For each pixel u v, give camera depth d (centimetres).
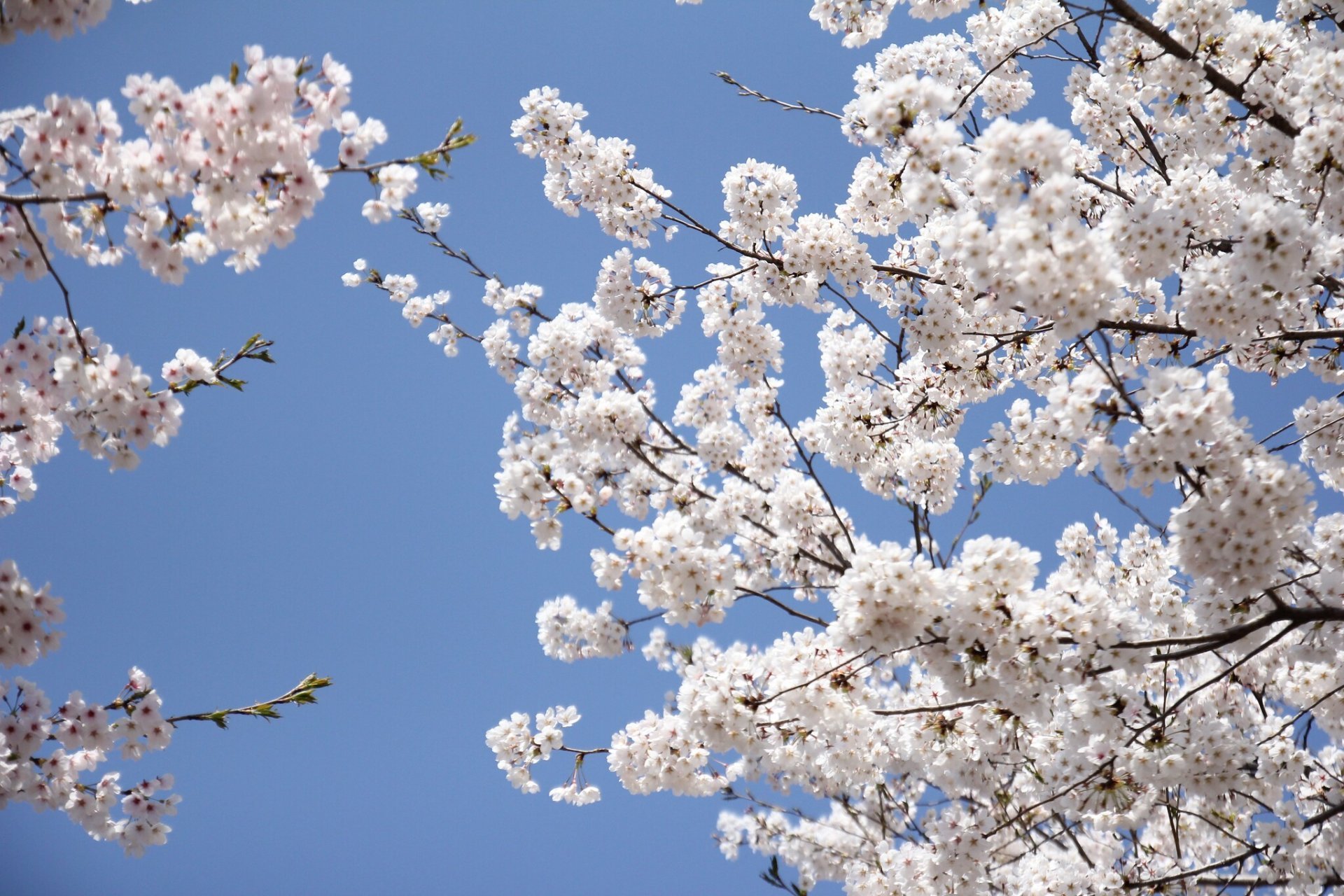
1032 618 420
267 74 378
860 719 535
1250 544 425
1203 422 412
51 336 438
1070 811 626
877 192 679
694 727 535
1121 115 761
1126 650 449
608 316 687
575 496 502
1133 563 691
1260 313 492
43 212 393
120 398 436
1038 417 586
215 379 463
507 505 504
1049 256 404
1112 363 435
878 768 674
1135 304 707
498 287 699
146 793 489
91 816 477
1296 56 566
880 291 741
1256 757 603
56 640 431
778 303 684
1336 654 541
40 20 379
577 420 594
